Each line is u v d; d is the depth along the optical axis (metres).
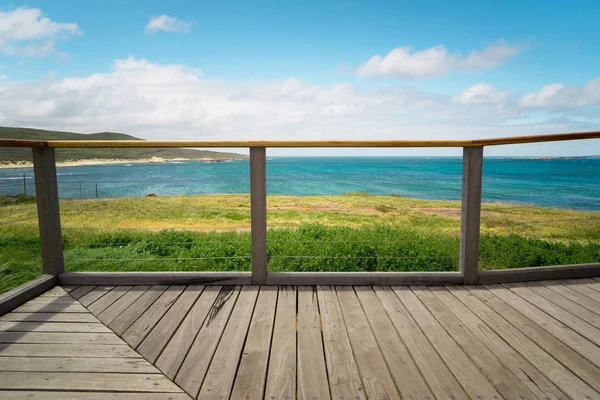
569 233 7.44
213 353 1.40
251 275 2.17
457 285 2.19
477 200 2.14
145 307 1.86
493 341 1.50
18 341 1.50
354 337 1.53
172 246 4.46
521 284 2.21
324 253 3.68
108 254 3.98
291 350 1.42
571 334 1.57
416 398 1.12
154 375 1.25
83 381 1.21
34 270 3.23
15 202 7.93
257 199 2.12
